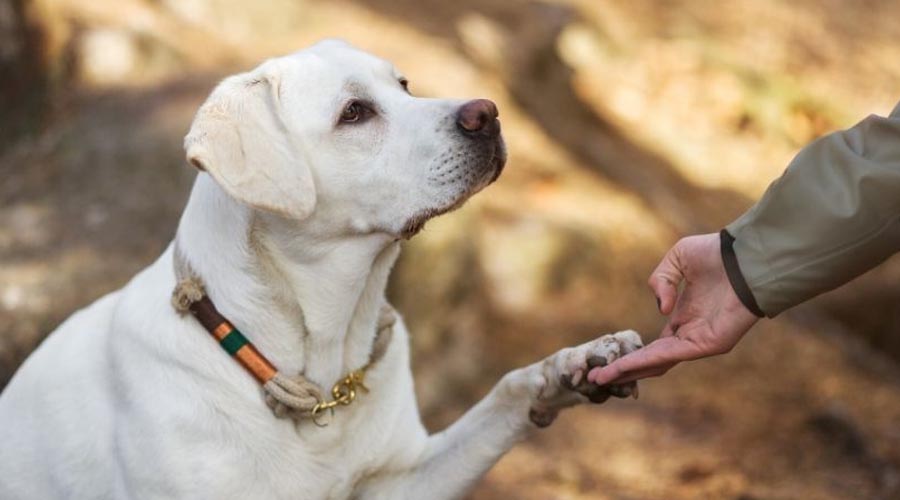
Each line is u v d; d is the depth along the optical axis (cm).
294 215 158
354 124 163
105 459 167
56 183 261
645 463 242
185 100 272
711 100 418
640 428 253
